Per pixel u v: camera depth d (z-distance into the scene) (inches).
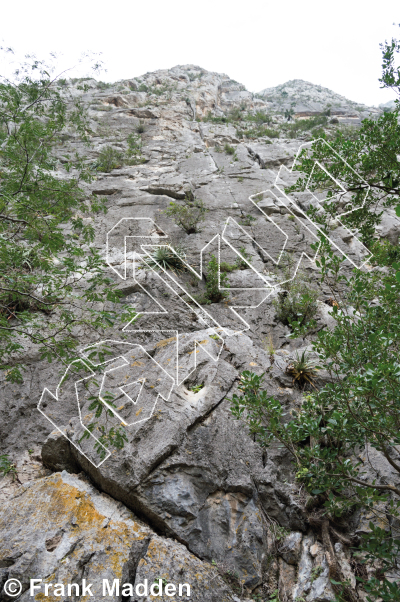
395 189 140.9
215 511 131.0
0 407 196.9
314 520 128.6
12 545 113.9
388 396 91.4
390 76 140.6
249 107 1497.3
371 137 143.4
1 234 133.6
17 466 169.6
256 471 143.2
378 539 89.4
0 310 155.8
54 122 192.5
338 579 109.7
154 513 125.0
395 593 81.7
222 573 115.9
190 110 1022.4
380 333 98.0
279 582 119.1
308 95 1946.4
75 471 155.7
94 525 121.0
